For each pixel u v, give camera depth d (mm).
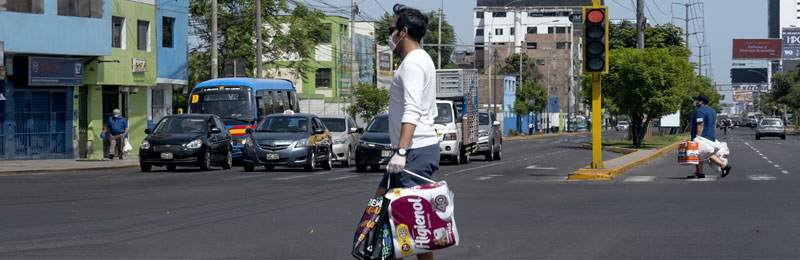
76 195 16875
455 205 14414
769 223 11508
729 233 10609
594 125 21562
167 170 27547
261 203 15070
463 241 10148
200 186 19344
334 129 30188
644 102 44188
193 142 26438
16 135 32156
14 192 17609
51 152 33594
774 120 69250
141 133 38625
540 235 10609
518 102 101625
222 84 34094
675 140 54688
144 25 38188
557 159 34625
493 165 29688
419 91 5852
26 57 32000
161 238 10570
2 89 31266
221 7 54281
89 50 33219
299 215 13039
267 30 55031
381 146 25562
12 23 30734
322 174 24641
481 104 102562
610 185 18750
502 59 139375
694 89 68812
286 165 25891
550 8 146750
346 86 76938
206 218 12695
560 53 134125
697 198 15227
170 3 40094
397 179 6023
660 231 10867
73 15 32750
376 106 54625
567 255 9125
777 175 21844
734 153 38500
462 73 31125
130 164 29922
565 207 13898
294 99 38750
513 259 8898
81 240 10414
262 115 34500
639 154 33969
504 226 11508
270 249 9641
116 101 37000
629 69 44062
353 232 11000
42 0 31656
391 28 6094
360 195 16766
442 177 22531
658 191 16875
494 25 152875
